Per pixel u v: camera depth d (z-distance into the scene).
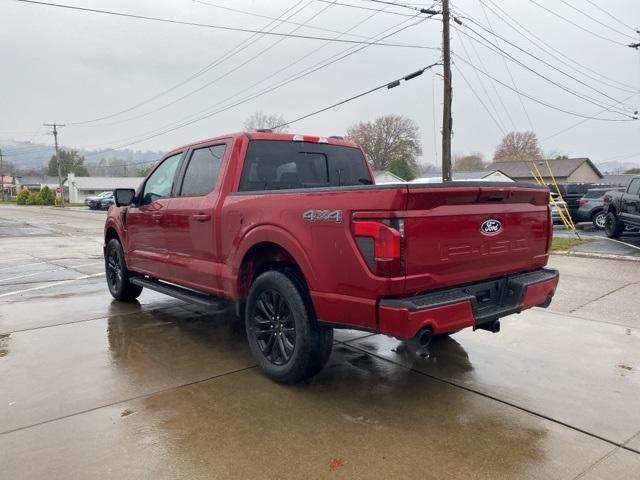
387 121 64.50
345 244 3.40
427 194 3.26
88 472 2.81
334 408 3.63
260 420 3.44
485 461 2.95
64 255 12.59
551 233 4.52
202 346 5.02
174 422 3.40
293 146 5.11
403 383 4.09
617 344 5.04
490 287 3.92
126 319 6.04
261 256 4.28
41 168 138.12
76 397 3.79
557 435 3.25
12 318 6.08
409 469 2.86
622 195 13.70
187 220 4.99
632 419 3.47
